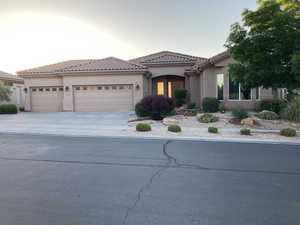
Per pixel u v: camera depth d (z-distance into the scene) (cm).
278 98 1777
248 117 1452
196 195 425
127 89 2094
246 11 1158
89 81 2106
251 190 448
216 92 1833
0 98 2219
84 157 704
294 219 337
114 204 387
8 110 1997
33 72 2189
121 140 991
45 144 903
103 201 398
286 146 881
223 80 1802
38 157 704
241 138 1039
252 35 1144
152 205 383
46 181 498
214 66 1822
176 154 744
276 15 1078
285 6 1129
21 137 1063
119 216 346
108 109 2112
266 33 1098
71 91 2117
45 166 610
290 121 1412
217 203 391
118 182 491
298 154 748
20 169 584
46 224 322
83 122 1526
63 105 2134
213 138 1039
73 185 474
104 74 2088
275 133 1153
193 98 2281
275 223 326
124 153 757
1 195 425
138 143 926
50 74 2173
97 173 552
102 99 2116
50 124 1448
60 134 1140
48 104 2231
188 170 576
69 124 1446
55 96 2219
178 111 1808
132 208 372
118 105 2105
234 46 1182
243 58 1170
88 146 866
